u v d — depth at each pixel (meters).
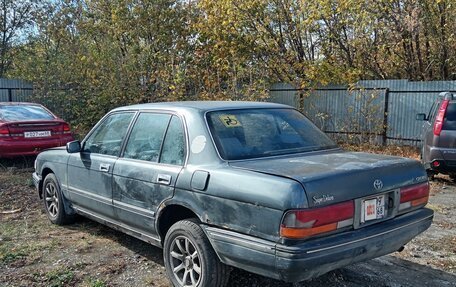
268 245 3.08
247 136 3.94
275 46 14.89
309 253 2.96
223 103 4.41
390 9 13.52
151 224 4.13
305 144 4.14
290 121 4.39
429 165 8.16
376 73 15.43
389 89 13.14
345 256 3.13
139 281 4.16
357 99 13.60
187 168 3.79
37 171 6.32
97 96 15.59
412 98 12.84
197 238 3.61
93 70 15.95
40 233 5.56
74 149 5.15
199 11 16.58
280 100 15.09
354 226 3.24
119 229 4.73
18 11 20.80
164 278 4.22
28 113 9.98
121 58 16.09
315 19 14.20
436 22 13.29
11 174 9.01
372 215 3.38
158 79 15.30
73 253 4.88
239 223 3.29
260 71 14.66
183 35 16.44
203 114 4.00
